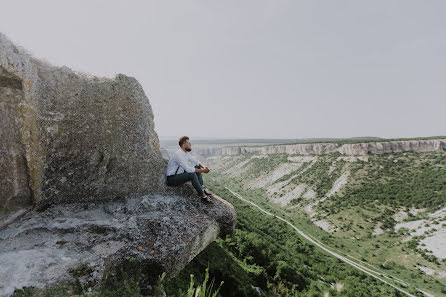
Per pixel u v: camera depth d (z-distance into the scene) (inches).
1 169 146.3
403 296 1563.7
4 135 146.9
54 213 167.2
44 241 133.3
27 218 155.9
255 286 641.0
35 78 169.3
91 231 150.7
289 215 3870.6
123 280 124.3
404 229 2805.1
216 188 5236.2
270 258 1127.6
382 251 2507.4
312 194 4431.6
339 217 3403.1
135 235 154.9
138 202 196.1
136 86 225.6
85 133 194.2
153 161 227.1
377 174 4264.3
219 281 491.2
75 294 96.7
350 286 1450.5
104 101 203.3
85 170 192.2
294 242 2324.1
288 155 6609.3
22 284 92.9
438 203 3088.1
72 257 120.5
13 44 151.3
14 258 108.1
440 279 1947.6
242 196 5191.9
